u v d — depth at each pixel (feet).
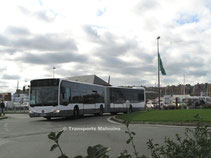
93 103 81.87
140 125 50.19
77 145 28.48
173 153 10.46
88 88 79.51
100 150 6.97
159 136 34.04
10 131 43.09
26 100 215.31
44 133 39.58
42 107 63.26
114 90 95.20
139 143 29.07
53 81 64.03
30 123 58.90
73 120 66.74
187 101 216.13
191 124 47.65
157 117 60.13
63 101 64.49
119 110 96.27
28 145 29.32
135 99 107.04
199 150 9.49
